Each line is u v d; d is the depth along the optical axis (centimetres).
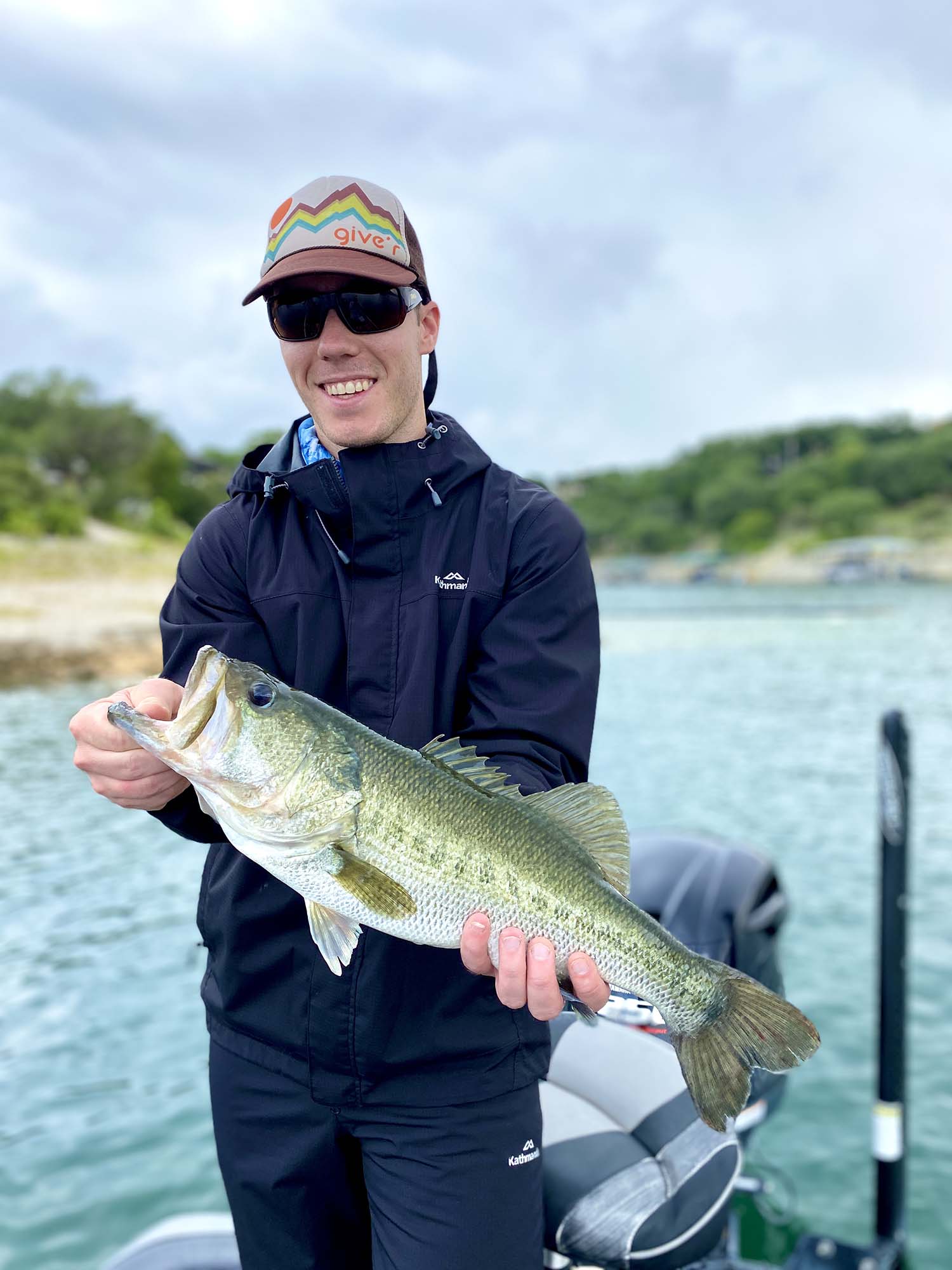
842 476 14525
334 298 214
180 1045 622
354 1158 225
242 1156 224
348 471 215
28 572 3212
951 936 789
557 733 216
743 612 6469
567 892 201
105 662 2359
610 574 14125
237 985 220
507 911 199
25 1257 443
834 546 12850
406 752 200
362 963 206
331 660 221
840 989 698
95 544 3934
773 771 1523
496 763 212
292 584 222
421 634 217
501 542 222
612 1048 274
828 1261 370
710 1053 206
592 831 211
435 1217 207
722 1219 244
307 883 197
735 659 3412
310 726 197
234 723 193
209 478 8206
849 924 830
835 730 1914
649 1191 236
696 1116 252
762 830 1161
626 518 15750
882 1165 389
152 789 202
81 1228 461
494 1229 209
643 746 1745
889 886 391
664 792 1374
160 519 6438
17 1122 540
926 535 12862
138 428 7850
